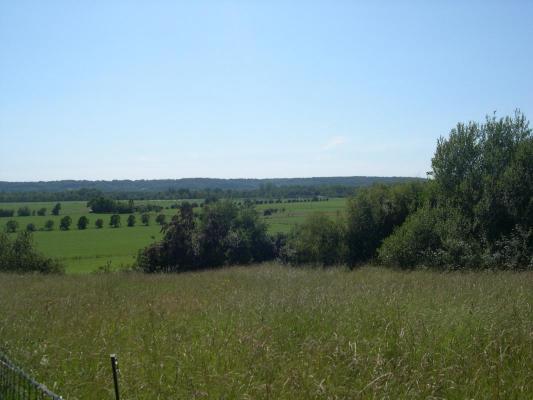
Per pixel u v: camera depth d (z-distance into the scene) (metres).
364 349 6.60
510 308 8.41
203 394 5.23
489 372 5.70
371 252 32.03
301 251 35.12
